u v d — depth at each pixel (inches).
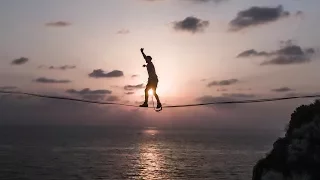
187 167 4441.4
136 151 6727.4
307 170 1493.6
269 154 1688.0
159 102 960.3
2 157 5187.0
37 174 3762.3
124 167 4404.5
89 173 3892.7
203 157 5689.0
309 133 1562.5
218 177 3705.7
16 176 3612.2
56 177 3617.1
